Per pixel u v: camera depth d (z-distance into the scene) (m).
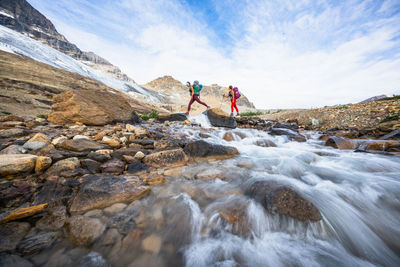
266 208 2.18
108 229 1.81
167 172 3.20
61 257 1.51
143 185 2.64
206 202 2.39
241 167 3.68
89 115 5.75
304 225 2.01
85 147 3.50
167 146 4.48
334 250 1.82
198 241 1.82
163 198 2.43
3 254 1.46
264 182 2.63
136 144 4.39
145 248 1.68
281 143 6.72
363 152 4.98
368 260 1.74
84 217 1.89
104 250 1.62
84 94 6.06
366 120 9.47
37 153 2.98
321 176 3.38
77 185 2.45
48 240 1.64
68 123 5.59
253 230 1.96
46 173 2.57
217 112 9.91
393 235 2.03
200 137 6.25
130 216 2.03
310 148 5.86
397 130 6.38
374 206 2.46
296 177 3.33
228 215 2.09
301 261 1.67
